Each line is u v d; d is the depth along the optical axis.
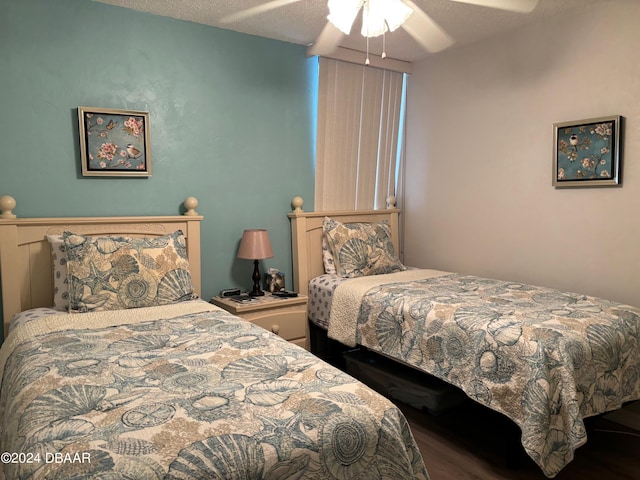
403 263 4.28
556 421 1.95
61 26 2.66
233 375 1.59
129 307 2.44
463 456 2.32
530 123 3.23
